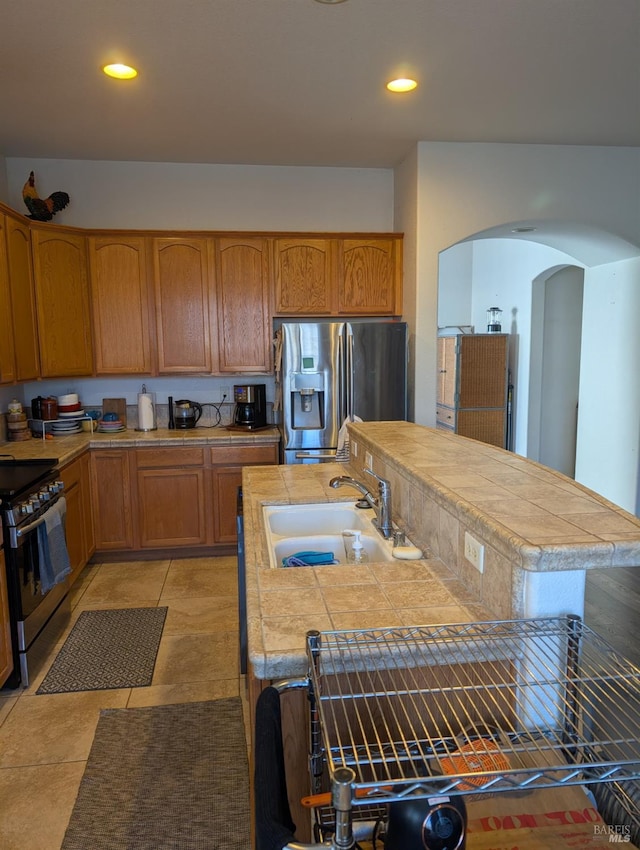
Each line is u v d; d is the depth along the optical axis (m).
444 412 6.92
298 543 2.26
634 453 4.83
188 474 4.24
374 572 1.65
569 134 3.98
